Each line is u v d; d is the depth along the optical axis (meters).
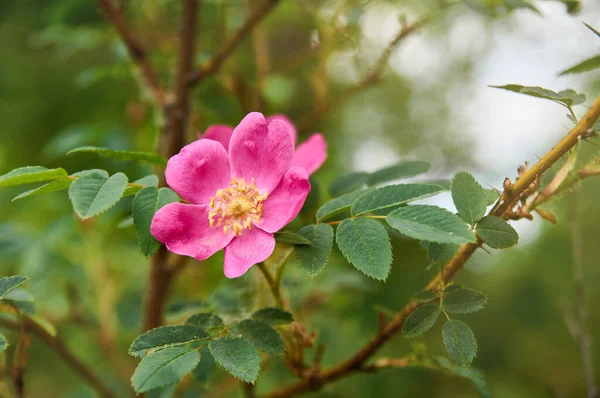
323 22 0.57
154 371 0.39
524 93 0.41
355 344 0.71
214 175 0.43
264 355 0.46
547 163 0.40
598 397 0.51
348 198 0.42
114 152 0.42
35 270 0.62
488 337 1.18
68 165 0.73
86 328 0.65
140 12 0.67
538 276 1.21
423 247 0.41
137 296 0.66
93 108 0.96
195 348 0.40
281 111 0.73
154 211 0.41
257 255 0.42
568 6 0.51
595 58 0.41
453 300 0.41
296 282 0.51
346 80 0.83
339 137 0.90
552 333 1.20
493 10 0.52
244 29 0.52
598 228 1.18
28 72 1.05
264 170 0.43
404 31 0.54
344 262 0.67
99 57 0.96
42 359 0.97
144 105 0.63
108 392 0.56
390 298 0.81
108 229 0.66
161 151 0.53
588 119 0.40
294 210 0.42
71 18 0.68
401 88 1.14
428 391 0.90
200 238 0.42
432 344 0.85
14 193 0.72
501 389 1.13
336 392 0.68
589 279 1.18
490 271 1.22
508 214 0.42
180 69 0.53
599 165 0.40
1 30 1.06
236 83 0.59
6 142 1.02
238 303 0.46
